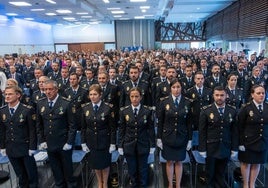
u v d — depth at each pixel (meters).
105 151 3.26
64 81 5.46
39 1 10.84
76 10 13.64
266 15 9.10
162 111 3.28
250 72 6.54
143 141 3.22
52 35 23.34
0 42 14.24
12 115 3.23
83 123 3.30
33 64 8.87
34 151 3.30
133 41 22.61
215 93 3.10
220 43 17.41
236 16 12.55
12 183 3.85
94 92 3.21
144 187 3.38
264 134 3.04
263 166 3.82
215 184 3.35
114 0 12.12
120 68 6.73
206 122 3.15
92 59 10.06
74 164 4.25
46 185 3.69
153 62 8.88
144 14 17.73
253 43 11.37
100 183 3.45
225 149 3.10
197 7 13.86
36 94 4.43
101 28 23.17
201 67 6.84
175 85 3.22
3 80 6.51
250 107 3.06
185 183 3.63
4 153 3.36
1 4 11.41
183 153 3.23
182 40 22.67
